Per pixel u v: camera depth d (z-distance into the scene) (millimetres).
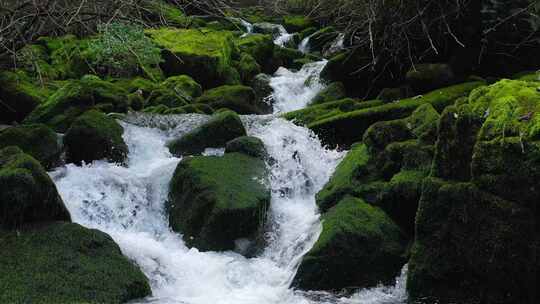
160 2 7809
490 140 5258
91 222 6625
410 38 10039
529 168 4969
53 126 8531
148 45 9203
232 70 12125
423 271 5414
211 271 5875
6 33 7426
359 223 5875
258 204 6473
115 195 6938
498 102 5461
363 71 10680
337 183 6793
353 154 7215
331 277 5629
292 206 7172
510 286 5105
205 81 11766
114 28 8023
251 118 9016
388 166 6492
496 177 5145
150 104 10305
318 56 14125
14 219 5293
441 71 9617
